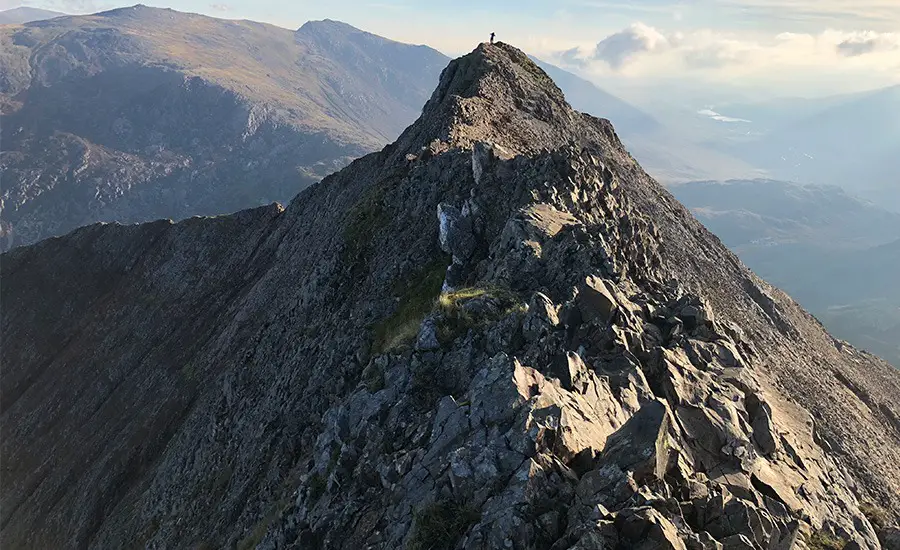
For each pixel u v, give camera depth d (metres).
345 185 97.81
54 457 111.00
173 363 113.44
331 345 46.41
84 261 154.12
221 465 55.03
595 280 29.16
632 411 23.58
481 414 21.23
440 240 45.22
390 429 24.73
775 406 32.53
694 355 28.98
